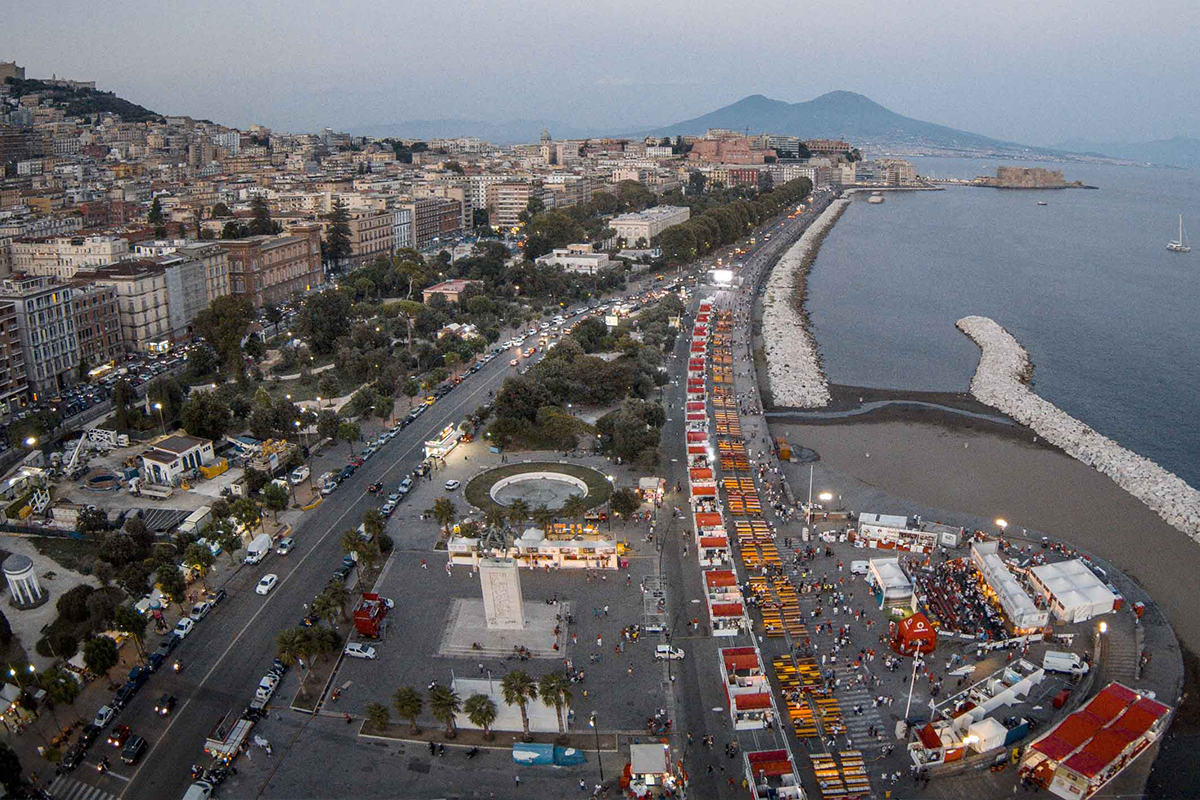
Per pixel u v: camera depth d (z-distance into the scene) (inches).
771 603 7549.2
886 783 5639.8
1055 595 7500.0
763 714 6112.2
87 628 6919.3
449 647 7057.1
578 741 6033.5
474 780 5708.7
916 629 6825.8
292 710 6378.0
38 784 5679.1
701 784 5629.9
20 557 7593.5
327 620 7381.9
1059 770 5541.3
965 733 5910.4
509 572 7106.3
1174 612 7790.4
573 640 7116.1
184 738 6082.7
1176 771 5816.9
